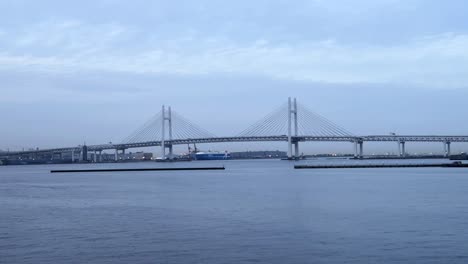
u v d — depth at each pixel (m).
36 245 28.62
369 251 26.39
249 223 35.09
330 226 33.47
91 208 46.06
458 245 27.42
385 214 38.69
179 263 24.66
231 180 92.62
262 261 24.81
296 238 29.67
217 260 25.05
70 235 31.48
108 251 27.00
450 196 52.56
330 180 85.81
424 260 24.66
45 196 61.06
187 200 51.94
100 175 131.38
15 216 40.81
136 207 46.12
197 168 165.50
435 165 148.25
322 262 24.55
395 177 94.06
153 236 30.75
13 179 114.38
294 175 108.81
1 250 27.47
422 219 35.97
